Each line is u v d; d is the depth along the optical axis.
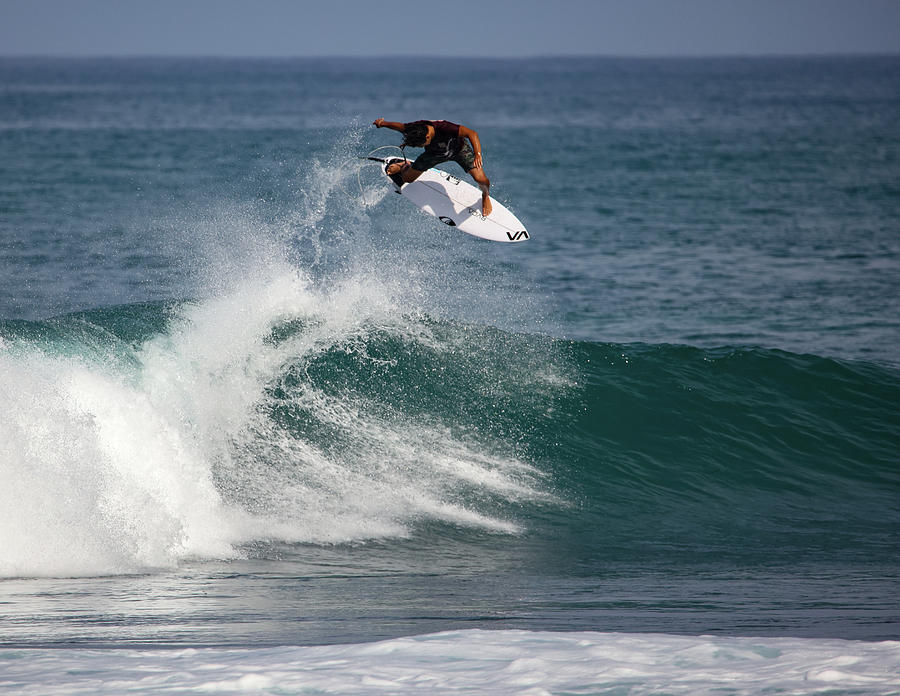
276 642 21.02
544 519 38.44
